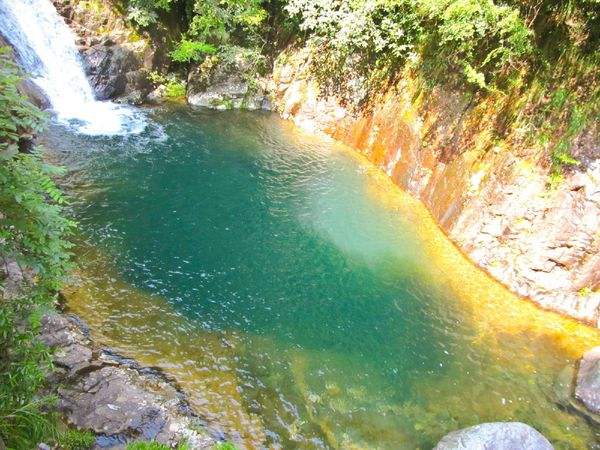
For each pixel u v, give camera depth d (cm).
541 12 1050
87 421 605
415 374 809
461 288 1020
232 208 1178
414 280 1025
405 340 873
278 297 924
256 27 1798
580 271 962
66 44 1468
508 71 1120
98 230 1005
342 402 739
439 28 1202
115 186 1170
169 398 671
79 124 1401
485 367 839
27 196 472
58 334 719
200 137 1510
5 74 485
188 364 748
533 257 1007
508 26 1013
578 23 985
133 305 838
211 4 1664
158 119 1568
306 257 1048
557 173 990
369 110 1543
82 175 1181
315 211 1220
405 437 698
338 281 991
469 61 1210
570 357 879
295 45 1789
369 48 1555
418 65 1393
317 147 1570
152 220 1077
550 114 1019
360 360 819
